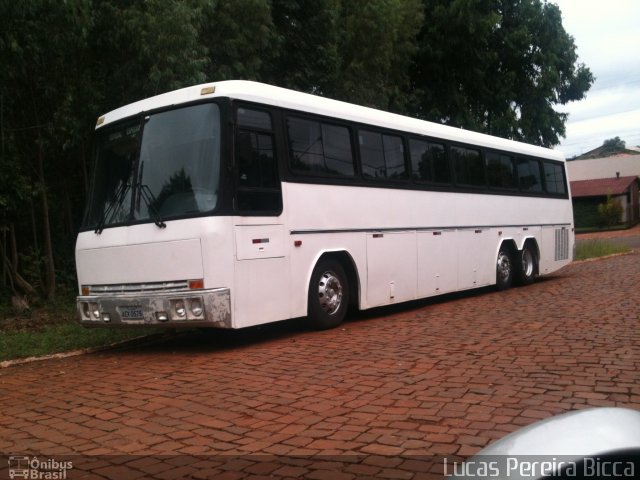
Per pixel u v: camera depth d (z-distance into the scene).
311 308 8.84
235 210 7.51
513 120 23.97
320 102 9.09
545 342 7.54
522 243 14.36
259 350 7.89
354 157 9.56
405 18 19.58
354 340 8.27
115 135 8.52
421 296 10.91
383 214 10.05
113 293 7.99
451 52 22.78
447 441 4.43
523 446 2.12
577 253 24.11
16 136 11.46
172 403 5.67
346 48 17.62
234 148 7.58
